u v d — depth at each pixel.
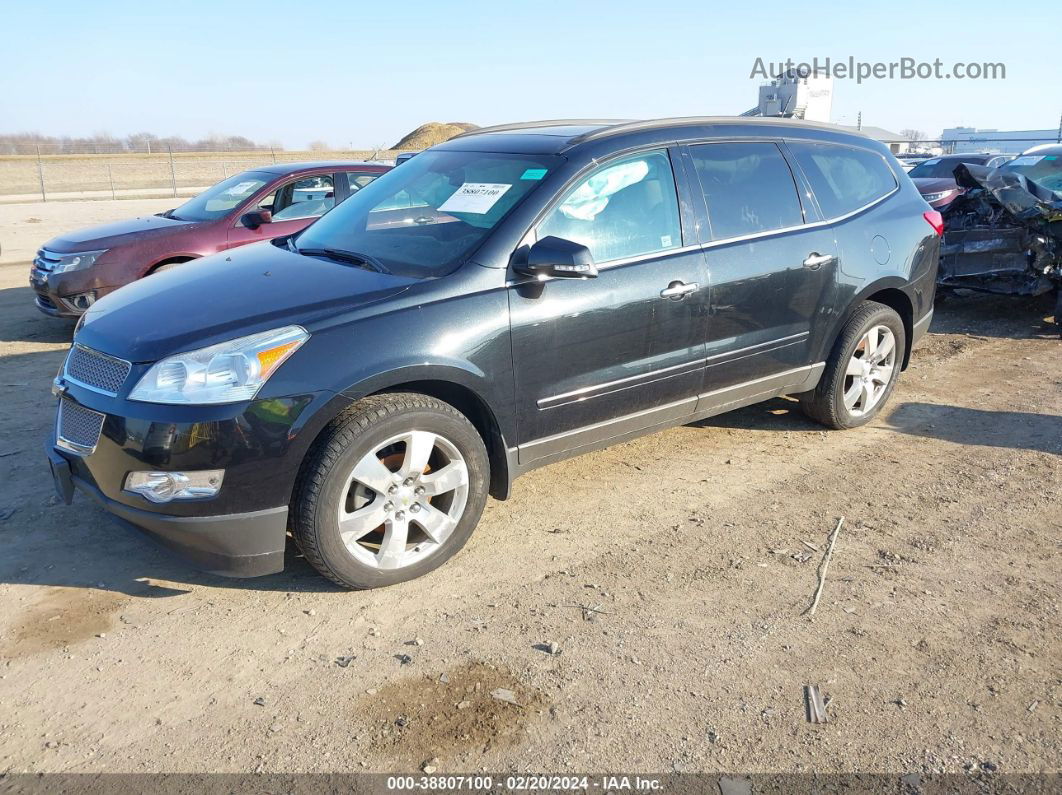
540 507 4.28
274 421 3.10
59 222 20.19
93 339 3.41
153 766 2.51
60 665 2.98
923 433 5.28
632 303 3.95
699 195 4.31
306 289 3.49
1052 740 2.61
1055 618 3.26
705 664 2.98
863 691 2.84
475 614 3.30
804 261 4.63
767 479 4.60
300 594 3.46
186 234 7.98
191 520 3.09
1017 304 9.30
